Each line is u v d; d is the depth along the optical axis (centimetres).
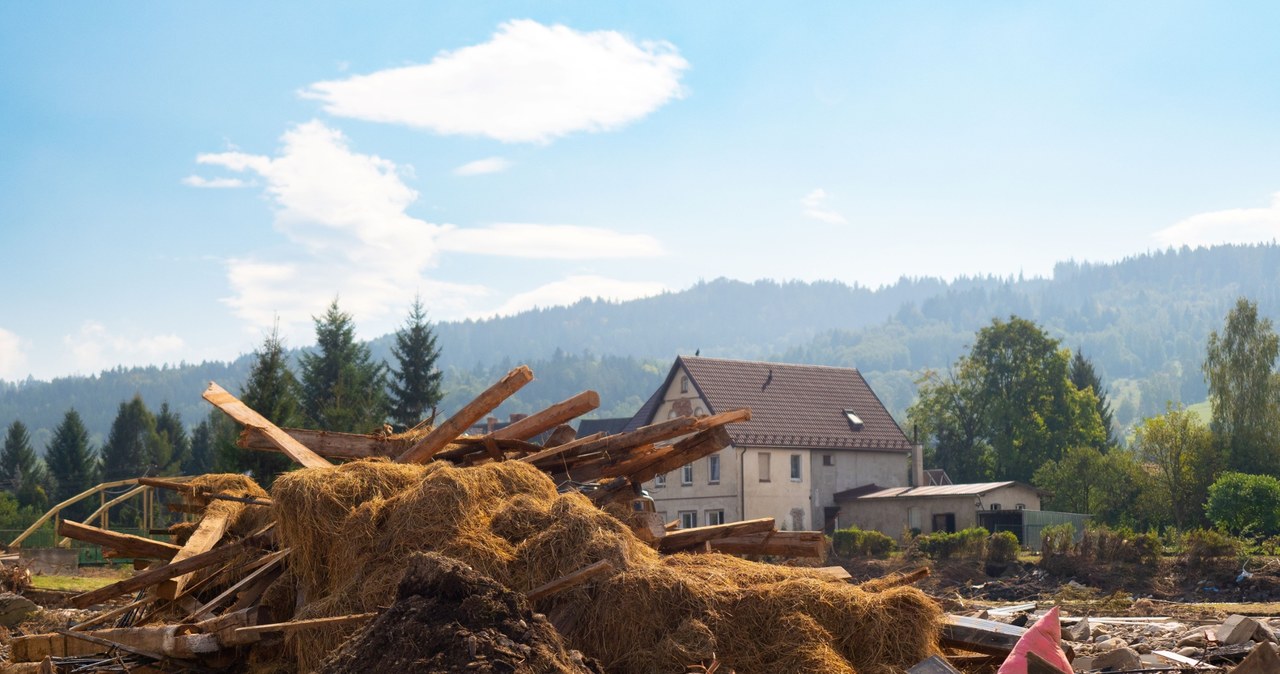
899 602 1038
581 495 1166
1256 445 6050
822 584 1047
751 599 1027
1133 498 5931
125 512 7975
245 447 1520
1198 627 1747
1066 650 1276
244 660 1107
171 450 10606
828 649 988
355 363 5750
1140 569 3697
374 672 797
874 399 6116
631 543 1088
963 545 4159
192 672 1091
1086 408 7581
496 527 1086
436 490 1084
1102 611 2566
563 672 813
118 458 10388
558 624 995
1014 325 7612
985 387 7712
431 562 855
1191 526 5653
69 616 1891
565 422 1556
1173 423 5853
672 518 5500
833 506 5581
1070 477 6041
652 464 1480
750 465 5306
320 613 1027
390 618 832
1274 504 4703
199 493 1366
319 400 5447
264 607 1110
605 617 995
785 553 1435
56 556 3709
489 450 1462
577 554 1032
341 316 5722
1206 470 5716
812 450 5556
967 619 1177
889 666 995
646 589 1002
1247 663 960
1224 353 6322
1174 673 1244
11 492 9462
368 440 1530
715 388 5600
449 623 815
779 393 5772
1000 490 5266
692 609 1004
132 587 1155
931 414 8112
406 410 5884
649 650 977
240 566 1215
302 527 1099
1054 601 3125
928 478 6862
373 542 1073
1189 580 3597
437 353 5988
